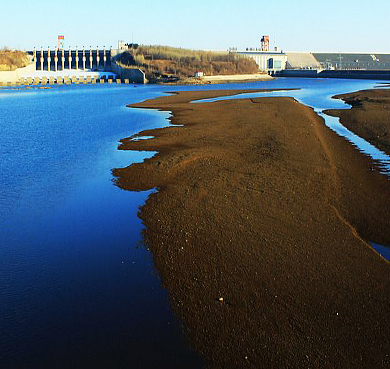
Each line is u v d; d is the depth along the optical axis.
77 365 9.35
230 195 19.22
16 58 136.62
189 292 11.95
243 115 44.81
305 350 9.77
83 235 15.81
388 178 22.98
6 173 24.12
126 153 28.50
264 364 9.38
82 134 36.56
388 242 15.59
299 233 15.51
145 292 12.01
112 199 19.61
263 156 26.22
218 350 9.79
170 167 24.06
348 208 18.39
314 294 11.80
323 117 46.16
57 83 132.38
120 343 10.01
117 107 58.62
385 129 36.50
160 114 49.03
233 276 12.68
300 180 21.58
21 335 10.28
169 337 10.20
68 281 12.67
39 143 32.69
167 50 169.25
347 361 9.46
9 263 13.78
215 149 28.30
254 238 15.04
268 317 10.87
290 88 105.00
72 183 22.17
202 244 14.63
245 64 175.12
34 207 18.75
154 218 17.00
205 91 91.94
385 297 11.75
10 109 57.75
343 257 13.84
